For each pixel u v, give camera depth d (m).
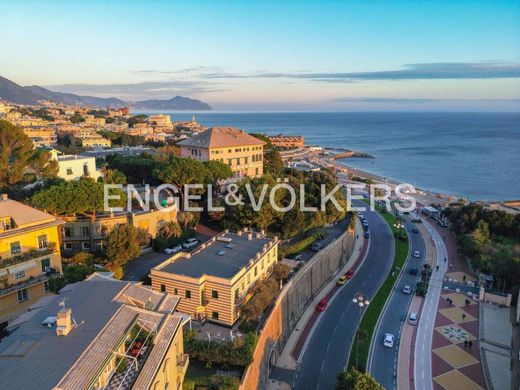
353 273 84.44
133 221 68.12
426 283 79.56
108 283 33.91
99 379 23.78
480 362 55.62
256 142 118.88
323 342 59.38
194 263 54.94
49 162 79.31
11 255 44.94
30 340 24.98
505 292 76.06
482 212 106.88
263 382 48.16
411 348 58.44
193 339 44.12
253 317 50.31
